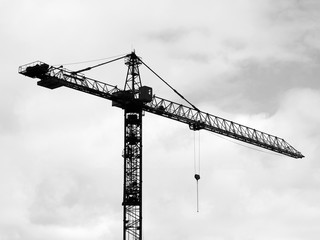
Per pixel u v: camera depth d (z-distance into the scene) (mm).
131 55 193750
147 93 190625
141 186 188875
